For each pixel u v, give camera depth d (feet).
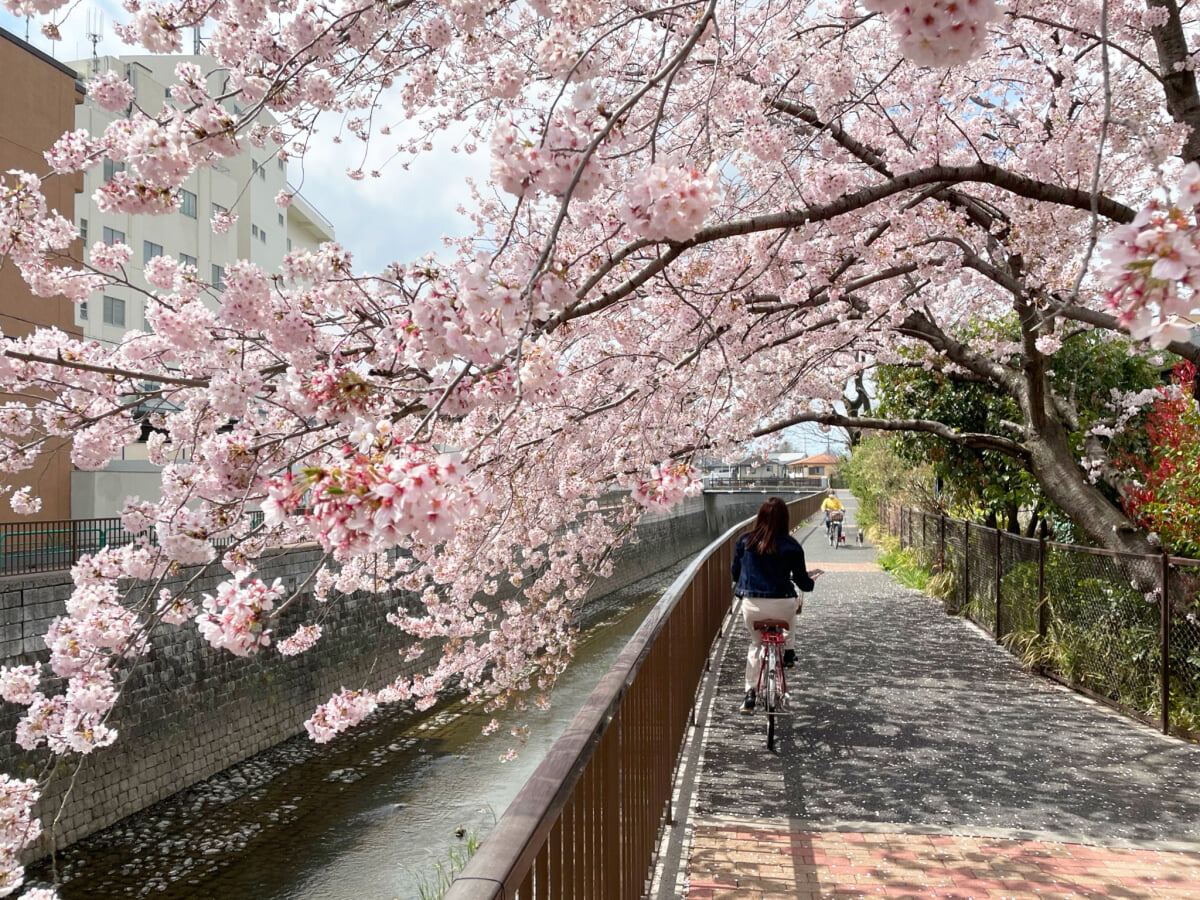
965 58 5.35
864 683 23.89
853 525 123.85
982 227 19.95
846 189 13.82
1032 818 13.85
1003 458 34.09
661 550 116.06
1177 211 4.18
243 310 9.32
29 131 60.18
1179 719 18.57
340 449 8.23
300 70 11.64
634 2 15.05
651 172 6.32
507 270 7.77
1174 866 12.00
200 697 38.55
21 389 11.06
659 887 11.27
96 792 32.58
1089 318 14.34
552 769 6.36
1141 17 17.16
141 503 10.70
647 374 17.12
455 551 18.17
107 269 11.36
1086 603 23.06
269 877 28.68
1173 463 22.06
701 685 23.21
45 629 33.45
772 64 15.72
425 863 28.99
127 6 11.14
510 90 9.79
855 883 11.44
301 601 45.93
